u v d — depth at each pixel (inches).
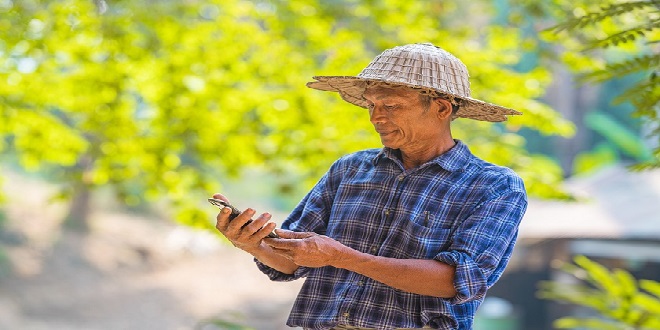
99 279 1123.9
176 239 1306.6
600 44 157.8
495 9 448.1
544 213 637.3
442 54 142.9
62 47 371.2
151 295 1106.1
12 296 1004.6
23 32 356.2
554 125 370.0
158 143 372.8
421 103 140.6
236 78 380.5
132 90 385.7
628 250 585.0
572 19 162.1
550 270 669.3
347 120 367.2
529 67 989.2
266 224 129.5
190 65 374.9
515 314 679.7
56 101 380.2
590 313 601.0
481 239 135.0
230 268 1240.8
